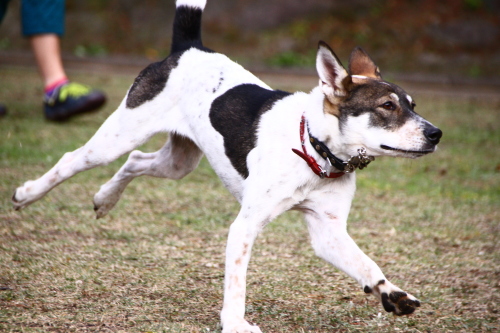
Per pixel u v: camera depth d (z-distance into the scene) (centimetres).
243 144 550
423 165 1164
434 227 809
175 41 662
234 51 2548
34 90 1691
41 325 482
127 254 659
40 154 1037
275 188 509
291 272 636
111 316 507
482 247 736
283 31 2661
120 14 2748
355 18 2716
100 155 645
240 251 500
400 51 2530
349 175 530
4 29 2573
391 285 481
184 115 620
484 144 1335
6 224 725
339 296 581
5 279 572
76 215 776
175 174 702
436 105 1767
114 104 1527
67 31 2633
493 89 2094
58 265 613
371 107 505
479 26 2625
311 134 511
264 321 519
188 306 539
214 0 2772
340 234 519
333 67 507
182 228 758
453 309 557
